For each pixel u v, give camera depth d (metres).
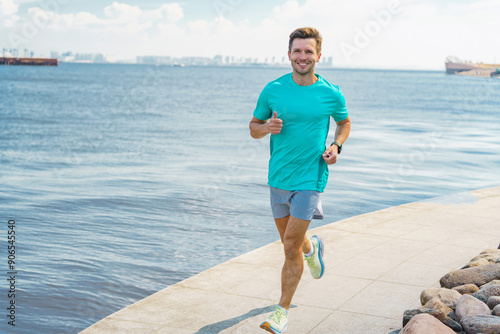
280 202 3.62
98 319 4.46
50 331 4.20
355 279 4.49
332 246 5.47
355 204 9.02
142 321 3.72
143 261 5.93
